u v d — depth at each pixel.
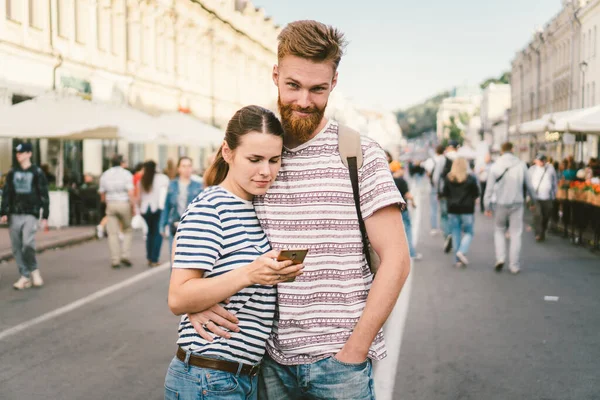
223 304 2.33
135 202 11.55
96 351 6.29
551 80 55.72
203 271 2.30
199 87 35.38
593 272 10.82
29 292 9.12
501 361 5.92
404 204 2.32
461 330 7.05
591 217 14.23
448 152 16.78
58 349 6.35
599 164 20.83
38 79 19.17
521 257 12.71
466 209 11.34
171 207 9.26
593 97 41.44
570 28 47.03
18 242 9.38
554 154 44.59
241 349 2.33
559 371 5.62
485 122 103.75
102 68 23.16
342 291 2.32
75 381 5.45
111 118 14.42
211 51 37.31
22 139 19.17
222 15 38.34
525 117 68.88
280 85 2.34
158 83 28.86
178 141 17.66
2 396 5.09
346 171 2.32
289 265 2.15
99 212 18.66
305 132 2.33
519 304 8.35
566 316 7.66
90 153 23.42
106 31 23.95
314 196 2.33
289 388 2.43
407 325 7.29
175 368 2.42
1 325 7.26
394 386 5.26
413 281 10.07
